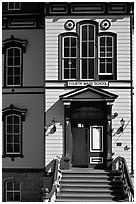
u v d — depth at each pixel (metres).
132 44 22.03
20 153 23.55
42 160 23.39
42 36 23.97
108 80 21.55
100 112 22.02
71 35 21.95
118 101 21.55
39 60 23.89
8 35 24.09
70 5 21.88
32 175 23.36
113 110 21.55
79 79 21.78
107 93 21.14
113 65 21.81
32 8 23.89
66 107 21.42
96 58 21.84
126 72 21.67
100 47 21.89
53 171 20.64
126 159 21.36
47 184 21.34
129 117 21.50
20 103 23.75
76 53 21.89
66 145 21.48
